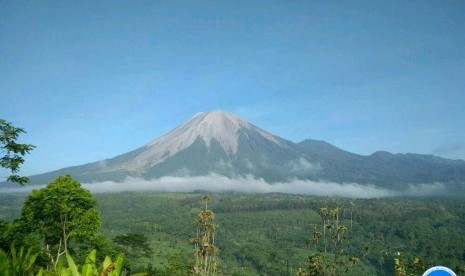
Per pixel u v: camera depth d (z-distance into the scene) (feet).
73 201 106.63
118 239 191.11
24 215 101.60
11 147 67.05
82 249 120.16
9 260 18.60
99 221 110.52
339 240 255.09
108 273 16.33
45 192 104.22
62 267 16.53
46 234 103.30
